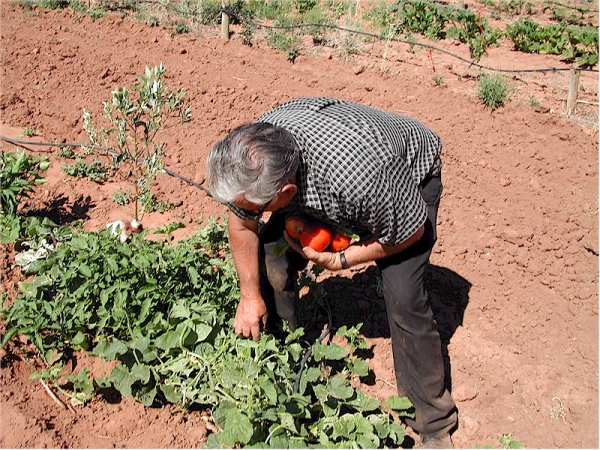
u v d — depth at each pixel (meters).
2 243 4.98
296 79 8.69
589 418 4.16
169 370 3.90
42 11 10.69
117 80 8.27
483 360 4.56
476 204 6.20
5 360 4.01
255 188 2.82
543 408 4.24
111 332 4.15
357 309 4.84
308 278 4.50
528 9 14.39
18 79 8.03
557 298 5.09
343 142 3.02
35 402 3.82
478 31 11.40
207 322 3.90
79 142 6.93
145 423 3.82
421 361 3.69
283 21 10.97
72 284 4.12
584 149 7.26
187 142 6.97
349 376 4.30
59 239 4.85
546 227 5.84
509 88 8.75
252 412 3.42
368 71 9.22
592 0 16.38
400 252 3.48
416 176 3.39
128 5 11.34
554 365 4.54
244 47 9.85
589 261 5.44
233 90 8.15
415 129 3.40
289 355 3.98
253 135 2.85
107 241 4.29
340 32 10.82
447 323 4.84
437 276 5.27
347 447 3.47
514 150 7.16
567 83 9.41
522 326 4.85
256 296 3.62
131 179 6.36
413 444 3.98
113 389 3.99
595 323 4.88
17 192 5.48
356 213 3.08
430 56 9.69
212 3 11.54
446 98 8.35
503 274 5.30
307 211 3.24
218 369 3.74
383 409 4.14
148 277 4.05
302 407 3.57
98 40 9.55
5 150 6.56
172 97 5.82
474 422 4.11
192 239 5.18
